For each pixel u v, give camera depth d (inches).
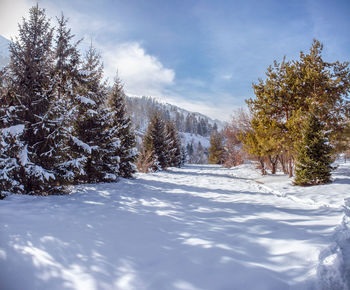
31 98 267.4
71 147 331.0
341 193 297.0
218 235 144.7
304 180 402.6
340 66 543.2
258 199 296.5
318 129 409.1
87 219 172.4
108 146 443.8
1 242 115.3
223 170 1084.5
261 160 791.1
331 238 127.6
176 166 1429.6
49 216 168.9
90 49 456.1
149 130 1031.0
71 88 340.5
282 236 136.3
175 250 121.3
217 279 91.1
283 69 589.3
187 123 5708.7
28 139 265.1
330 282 86.7
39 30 274.8
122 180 477.7
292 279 89.1
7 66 261.1
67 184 277.0
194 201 278.8
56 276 92.4
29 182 254.4
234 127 1291.8
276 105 594.9
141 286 86.8
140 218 187.2
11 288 84.2
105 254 113.7
